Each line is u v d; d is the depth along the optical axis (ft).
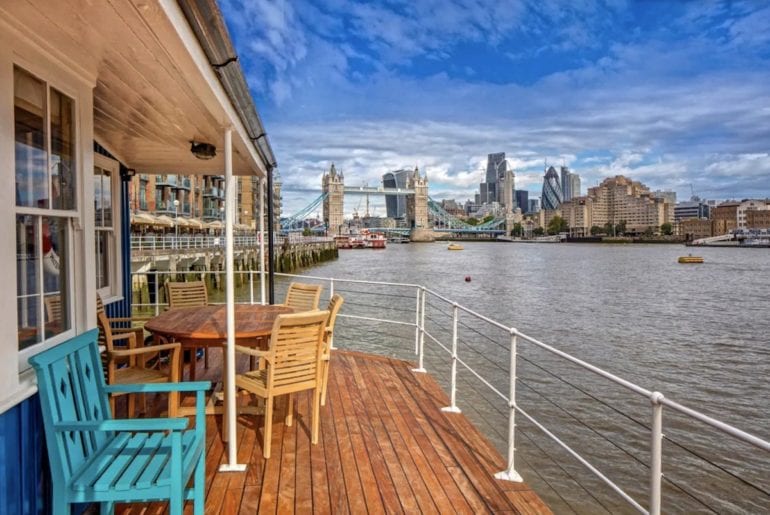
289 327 11.12
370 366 19.27
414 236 508.94
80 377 7.98
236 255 122.21
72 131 9.01
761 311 73.87
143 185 126.21
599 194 598.34
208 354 19.94
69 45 7.72
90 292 9.55
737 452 26.66
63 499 6.55
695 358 46.03
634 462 24.94
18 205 7.47
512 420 10.57
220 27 6.95
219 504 9.07
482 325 58.18
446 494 9.66
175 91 9.20
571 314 69.41
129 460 7.28
